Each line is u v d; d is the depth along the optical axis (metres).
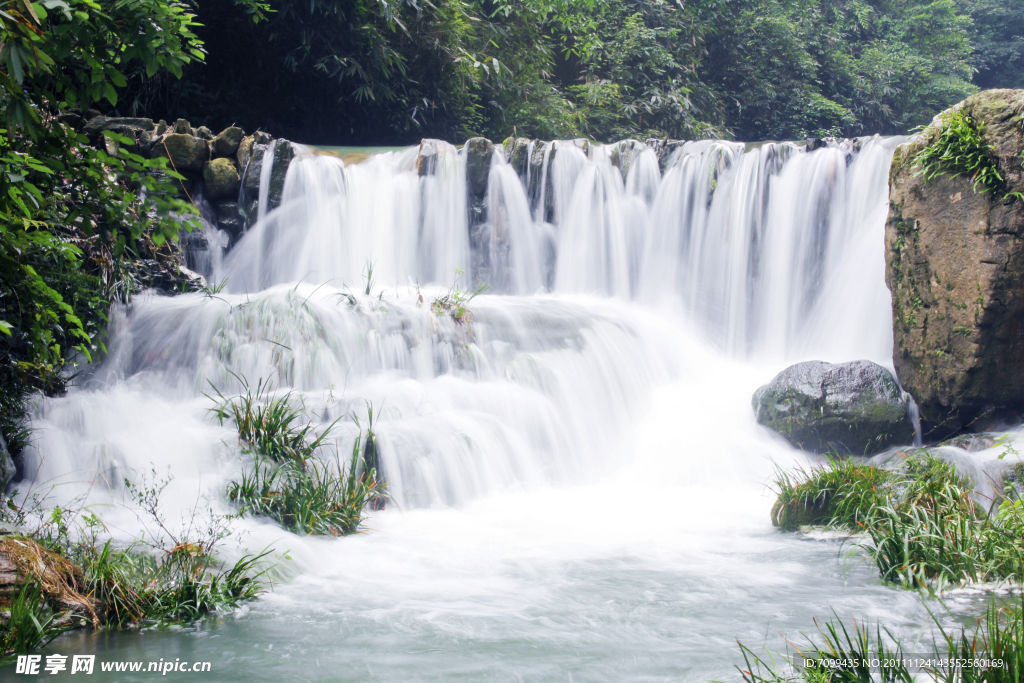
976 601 5.59
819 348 11.91
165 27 5.76
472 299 11.80
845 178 11.94
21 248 6.24
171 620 5.23
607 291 13.56
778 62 28.16
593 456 9.80
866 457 9.18
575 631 5.14
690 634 5.08
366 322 10.04
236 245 12.78
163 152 12.40
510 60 21.25
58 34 5.41
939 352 9.02
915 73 32.81
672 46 25.97
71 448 8.02
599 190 13.61
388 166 13.38
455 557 6.68
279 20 17.44
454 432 8.77
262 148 12.88
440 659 4.71
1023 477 7.63
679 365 11.52
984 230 8.55
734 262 12.73
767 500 8.58
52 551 5.42
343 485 7.78
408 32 18.11
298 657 4.72
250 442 7.95
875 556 6.25
